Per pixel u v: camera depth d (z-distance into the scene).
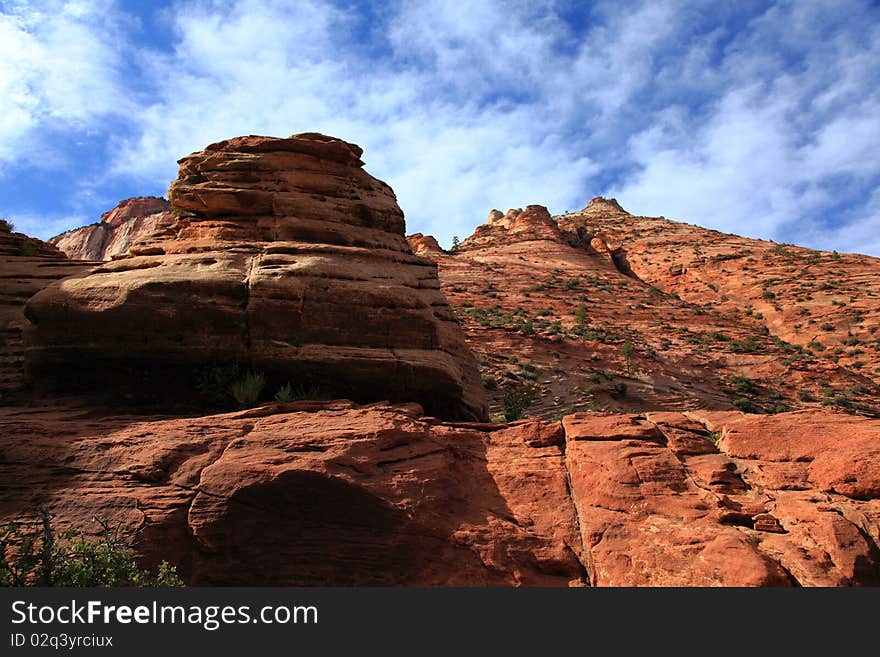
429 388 17.28
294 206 20.20
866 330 73.56
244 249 18.39
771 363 60.34
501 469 14.09
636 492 12.64
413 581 11.81
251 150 21.27
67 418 14.84
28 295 19.70
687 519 11.92
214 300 16.48
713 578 10.66
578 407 45.97
